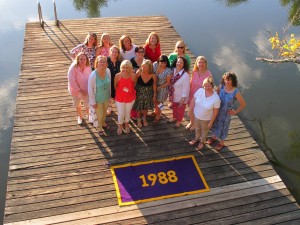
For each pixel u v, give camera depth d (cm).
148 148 531
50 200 442
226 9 1372
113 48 506
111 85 524
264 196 463
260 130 737
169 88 527
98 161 504
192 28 1212
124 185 467
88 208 436
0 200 580
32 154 508
